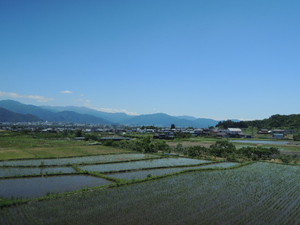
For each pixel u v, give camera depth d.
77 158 67.50
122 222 24.28
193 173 50.88
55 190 36.19
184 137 157.38
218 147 84.44
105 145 103.12
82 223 23.77
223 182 42.81
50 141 115.31
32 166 53.31
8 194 33.75
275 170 56.34
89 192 34.53
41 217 25.06
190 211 27.92
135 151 86.62
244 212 28.16
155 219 25.27
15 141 108.38
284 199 33.62
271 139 158.88
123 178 45.19
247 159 74.62
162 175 46.25
